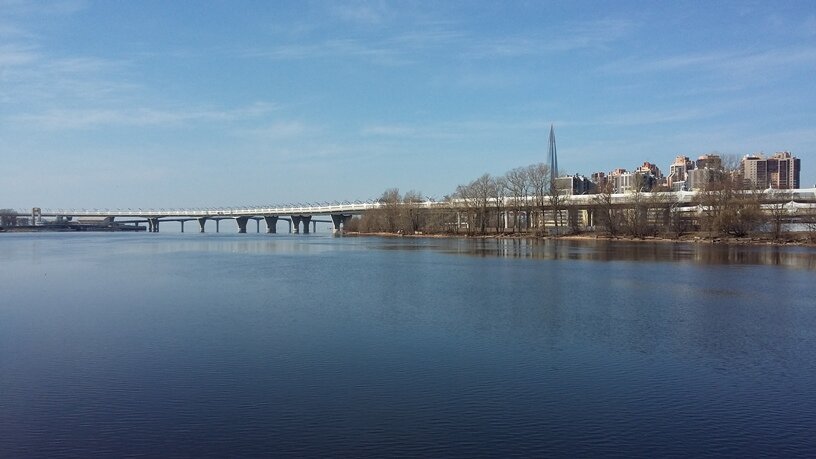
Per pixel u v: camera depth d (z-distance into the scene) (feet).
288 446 63.52
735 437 66.85
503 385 83.41
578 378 86.99
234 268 258.57
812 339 112.57
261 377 86.79
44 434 66.74
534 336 113.29
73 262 297.53
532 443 64.64
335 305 148.87
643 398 78.84
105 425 69.10
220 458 60.80
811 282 198.70
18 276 223.92
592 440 65.62
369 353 99.96
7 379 86.48
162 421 70.18
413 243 520.01
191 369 90.79
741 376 88.84
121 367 92.22
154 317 132.87
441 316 133.28
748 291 175.94
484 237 615.16
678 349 104.27
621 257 314.76
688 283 195.93
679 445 64.64
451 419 70.90
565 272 233.96
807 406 76.54
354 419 70.74
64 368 91.97
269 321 127.44
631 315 136.05
